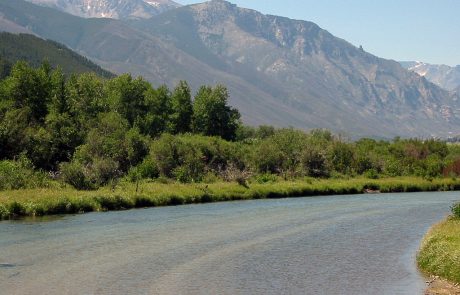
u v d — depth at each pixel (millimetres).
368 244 34000
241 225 41719
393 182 82875
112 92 100062
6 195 47156
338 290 22453
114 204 51125
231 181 73250
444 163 99625
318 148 90812
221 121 111625
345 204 58969
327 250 31750
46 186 55250
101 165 63188
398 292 22141
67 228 38125
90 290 21734
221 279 24125
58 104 85125
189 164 73000
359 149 103000
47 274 24391
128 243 32906
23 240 33000
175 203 57250
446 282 23953
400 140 124750
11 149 65625
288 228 40656
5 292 21156
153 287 22406
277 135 100688
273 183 74562
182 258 28734
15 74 84688
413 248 32625
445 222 38781
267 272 25672
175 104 109562
